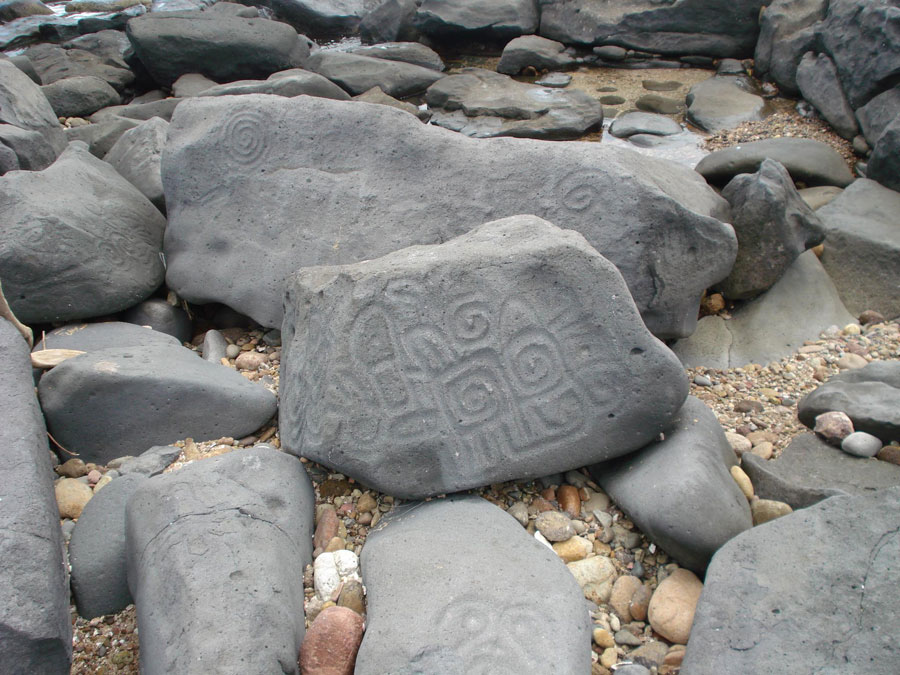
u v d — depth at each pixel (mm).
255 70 6805
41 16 9922
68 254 3256
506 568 1983
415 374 2279
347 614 1963
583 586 2189
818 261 3635
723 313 3512
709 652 1792
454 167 3205
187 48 6562
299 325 2637
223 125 3434
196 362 2982
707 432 2443
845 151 4637
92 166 3863
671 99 5926
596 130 5539
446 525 2164
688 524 2104
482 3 7289
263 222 3365
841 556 1831
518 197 3117
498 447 2301
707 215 3225
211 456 2607
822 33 5102
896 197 3844
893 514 1859
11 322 2854
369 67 6383
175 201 3557
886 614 1694
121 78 7078
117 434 2725
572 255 2295
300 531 2271
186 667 1713
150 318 3521
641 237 2959
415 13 7633
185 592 1851
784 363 3217
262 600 1874
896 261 3500
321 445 2326
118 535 2248
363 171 3289
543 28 7160
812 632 1725
